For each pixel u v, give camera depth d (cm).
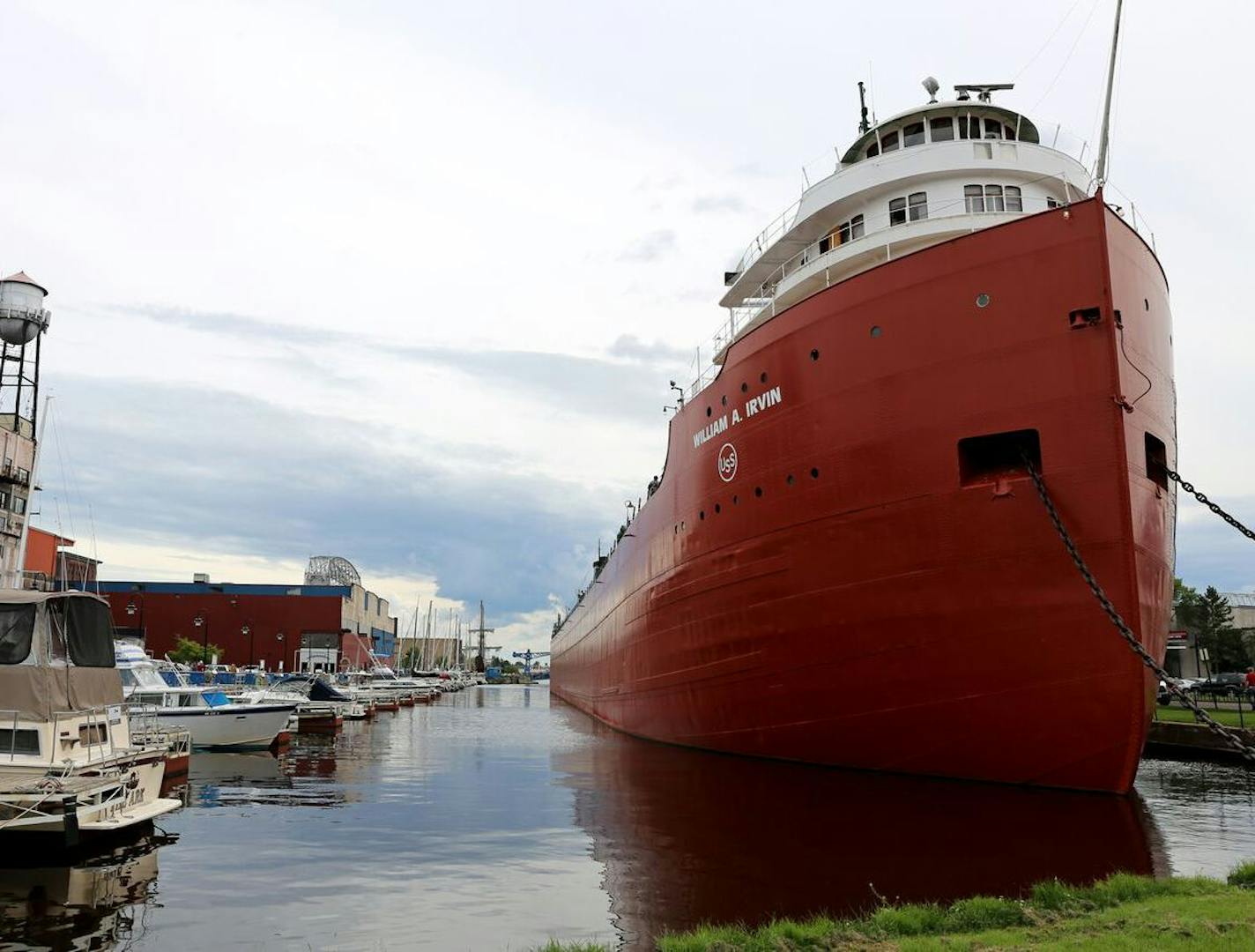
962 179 2033
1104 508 1426
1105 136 1508
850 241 2120
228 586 8531
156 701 2945
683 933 909
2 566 4131
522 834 1460
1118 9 1510
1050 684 1483
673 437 2644
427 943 902
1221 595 6800
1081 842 1260
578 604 5984
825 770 1877
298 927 958
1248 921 721
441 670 13600
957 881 1090
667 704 2739
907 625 1638
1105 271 1454
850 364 1741
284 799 1856
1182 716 3070
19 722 1371
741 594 2062
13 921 982
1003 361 1534
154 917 998
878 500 1677
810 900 1033
